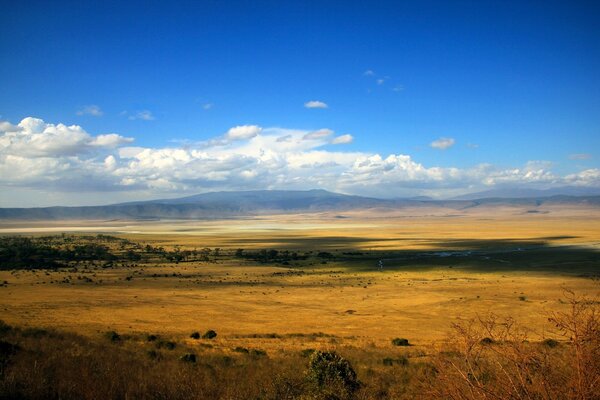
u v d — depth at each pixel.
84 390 15.34
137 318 65.88
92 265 150.12
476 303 73.94
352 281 113.25
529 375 7.67
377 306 76.81
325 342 46.28
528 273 120.19
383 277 120.69
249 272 134.62
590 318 7.51
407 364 30.00
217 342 45.84
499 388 7.71
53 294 90.44
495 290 90.25
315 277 122.88
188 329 56.97
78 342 35.75
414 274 125.81
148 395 15.91
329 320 64.19
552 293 84.00
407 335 51.94
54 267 141.50
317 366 18.64
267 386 18.73
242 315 69.00
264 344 44.62
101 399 14.75
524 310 65.31
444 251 192.62
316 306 78.06
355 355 35.31
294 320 64.62
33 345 29.12
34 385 15.27
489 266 138.75
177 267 146.75
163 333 53.38
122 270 138.00
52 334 38.69
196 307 77.00
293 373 24.00
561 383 7.50
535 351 7.92
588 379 7.17
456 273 125.25
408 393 16.17
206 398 16.41
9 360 20.11
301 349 40.59
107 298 86.50
